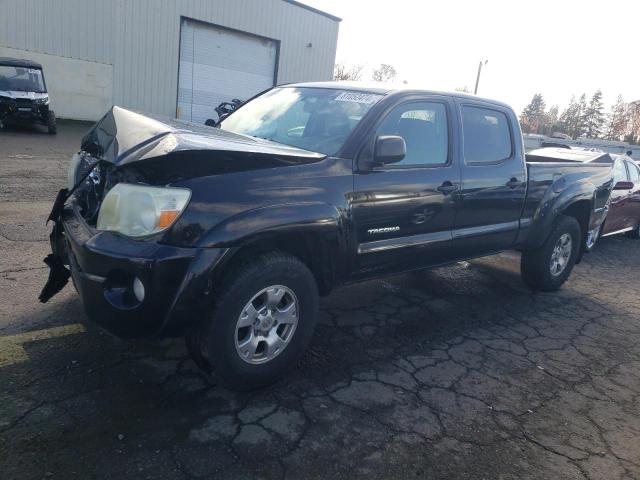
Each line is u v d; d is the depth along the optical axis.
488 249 4.86
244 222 2.88
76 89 21.91
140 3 22.16
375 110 3.78
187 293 2.75
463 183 4.35
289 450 2.72
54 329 3.68
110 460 2.50
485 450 2.91
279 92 4.75
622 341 4.68
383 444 2.86
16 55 20.55
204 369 3.14
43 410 2.82
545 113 95.31
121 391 3.07
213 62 24.59
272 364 3.23
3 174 9.33
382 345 4.09
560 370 3.98
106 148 3.20
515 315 5.08
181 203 2.75
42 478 2.34
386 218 3.75
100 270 2.75
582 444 3.05
